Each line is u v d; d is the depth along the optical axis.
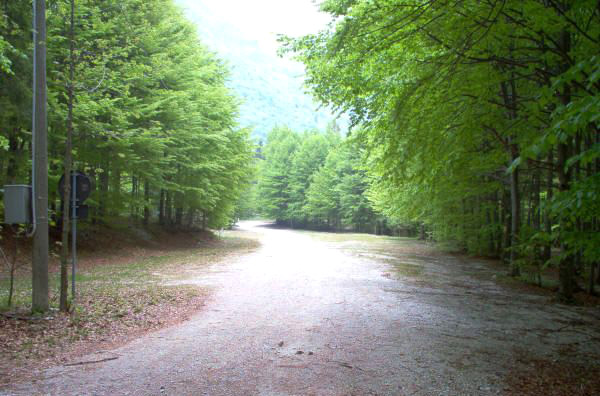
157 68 19.27
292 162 70.75
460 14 6.62
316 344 6.34
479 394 4.55
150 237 25.94
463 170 15.43
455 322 8.05
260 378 4.91
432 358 5.78
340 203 59.34
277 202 71.56
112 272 14.48
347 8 7.66
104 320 7.71
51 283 11.61
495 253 22.34
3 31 12.19
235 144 31.58
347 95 10.09
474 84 8.45
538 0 7.29
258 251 25.45
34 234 7.79
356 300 10.04
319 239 40.53
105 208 19.75
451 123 9.90
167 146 21.14
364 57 7.93
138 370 5.16
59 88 14.63
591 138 12.60
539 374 5.25
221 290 11.27
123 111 17.34
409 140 9.89
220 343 6.37
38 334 6.68
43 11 7.74
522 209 22.62
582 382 4.98
